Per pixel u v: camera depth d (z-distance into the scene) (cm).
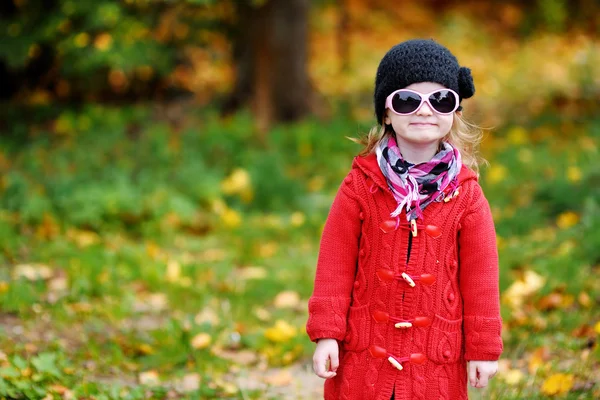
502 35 1761
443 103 266
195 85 1232
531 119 1062
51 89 1173
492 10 1842
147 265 576
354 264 281
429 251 270
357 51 1566
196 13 968
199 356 427
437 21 1794
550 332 459
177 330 445
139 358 437
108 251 599
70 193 710
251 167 802
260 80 1046
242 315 507
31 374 368
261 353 456
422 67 265
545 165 813
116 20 879
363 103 1202
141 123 1041
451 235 273
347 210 279
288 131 953
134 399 364
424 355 271
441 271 272
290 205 768
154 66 999
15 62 912
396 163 271
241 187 773
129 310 503
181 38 1009
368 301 276
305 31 1062
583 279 514
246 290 554
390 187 271
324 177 833
